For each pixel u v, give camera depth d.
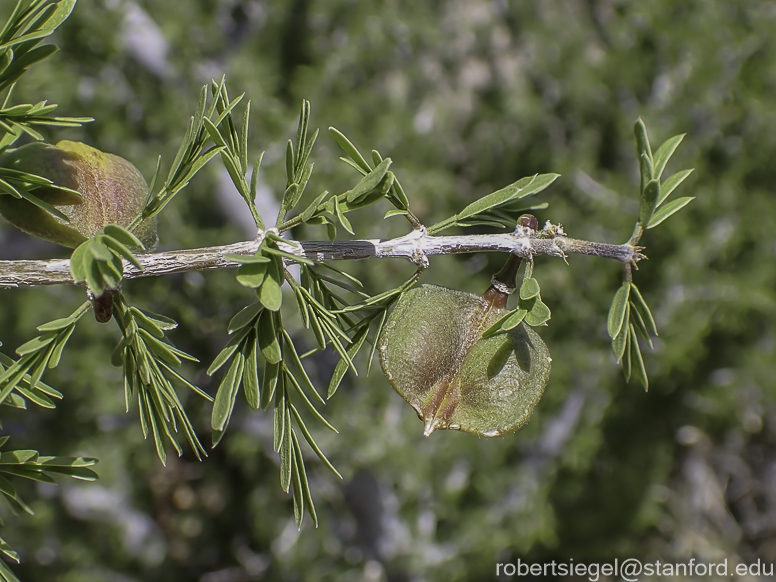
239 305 0.44
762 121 0.48
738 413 0.52
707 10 0.49
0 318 0.45
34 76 0.37
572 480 0.52
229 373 0.15
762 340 0.51
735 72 0.49
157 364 0.15
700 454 0.57
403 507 0.51
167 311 0.45
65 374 0.45
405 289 0.16
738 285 0.48
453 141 0.56
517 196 0.16
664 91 0.50
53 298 0.45
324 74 0.50
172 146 0.42
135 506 0.54
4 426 0.46
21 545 0.49
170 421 0.15
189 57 0.45
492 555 0.49
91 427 0.48
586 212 0.50
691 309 0.47
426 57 0.57
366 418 0.46
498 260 0.50
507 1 0.54
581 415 0.50
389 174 0.15
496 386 0.16
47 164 0.16
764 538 0.61
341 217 0.15
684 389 0.52
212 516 0.58
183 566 0.57
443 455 0.48
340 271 0.16
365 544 0.51
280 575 0.53
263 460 0.52
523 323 0.16
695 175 0.48
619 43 0.51
